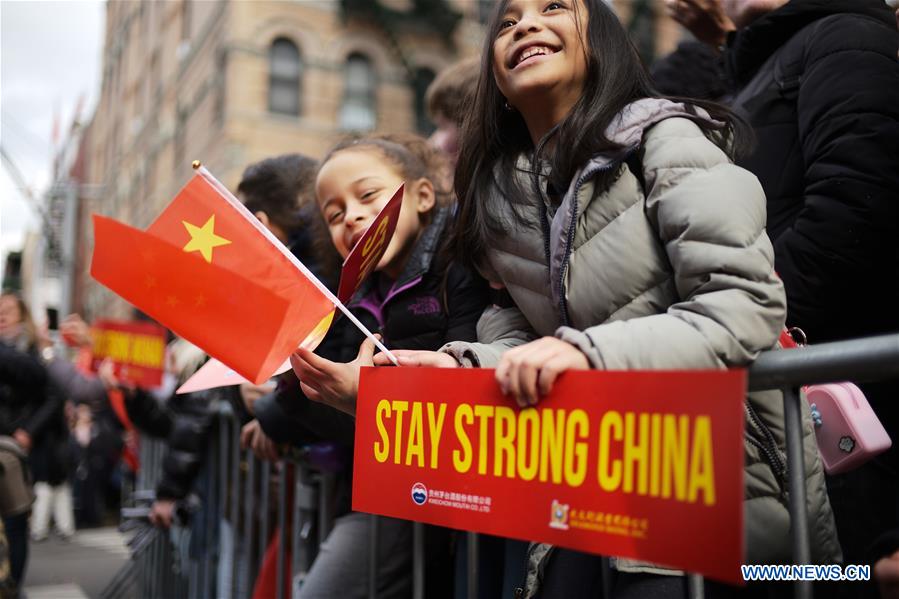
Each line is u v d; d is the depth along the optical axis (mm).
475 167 1683
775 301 1241
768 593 1514
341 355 2027
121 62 31047
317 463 2156
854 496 1712
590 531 1076
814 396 1508
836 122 1789
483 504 1197
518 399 1168
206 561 3557
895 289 1810
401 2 17094
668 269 1375
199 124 18562
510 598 1695
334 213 1940
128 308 22922
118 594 5262
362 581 2057
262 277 1471
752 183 1331
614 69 1517
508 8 1631
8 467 3758
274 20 16156
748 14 2189
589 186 1433
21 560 3836
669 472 1013
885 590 1371
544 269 1540
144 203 25031
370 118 16719
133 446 7188
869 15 1979
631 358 1157
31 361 4641
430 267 1895
